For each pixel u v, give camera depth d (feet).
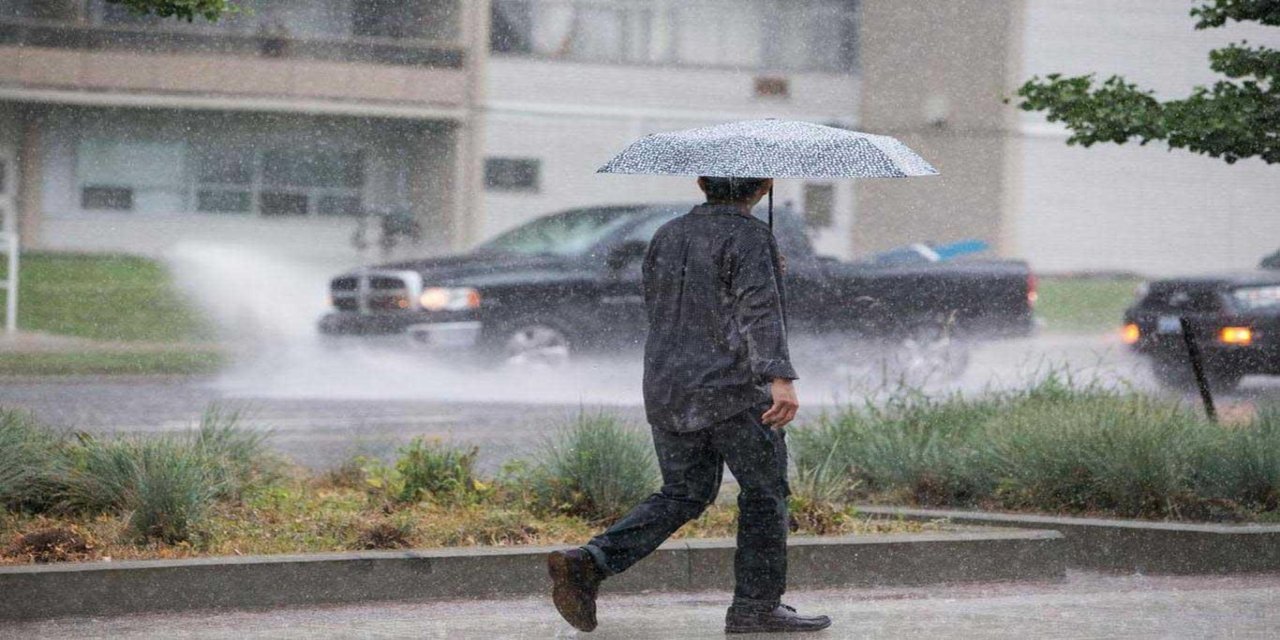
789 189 387.34
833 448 101.45
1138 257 410.72
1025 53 398.21
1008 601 77.05
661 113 389.80
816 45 400.06
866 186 392.88
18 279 297.33
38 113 358.43
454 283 182.80
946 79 400.47
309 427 141.38
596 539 66.54
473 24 375.25
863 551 81.97
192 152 367.86
